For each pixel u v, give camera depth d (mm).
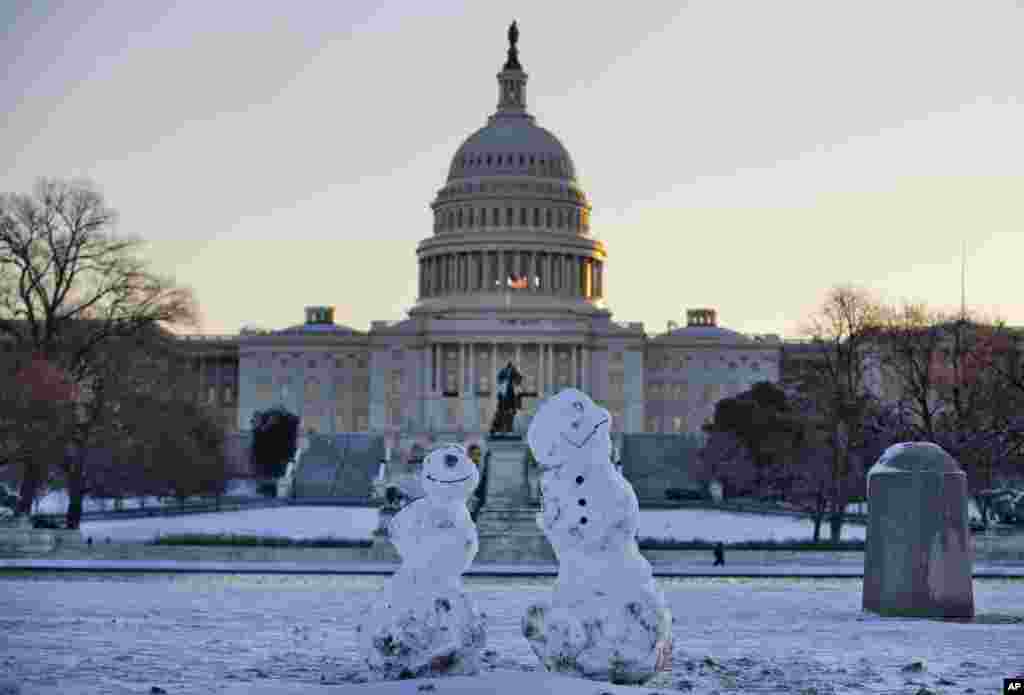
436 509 33312
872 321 139750
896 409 126812
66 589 67938
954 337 133750
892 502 53375
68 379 110125
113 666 37719
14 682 33625
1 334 121250
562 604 31734
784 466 150875
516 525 98250
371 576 81688
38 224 118812
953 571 52906
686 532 132500
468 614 33062
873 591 54156
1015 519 119312
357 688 30641
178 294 124125
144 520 143250
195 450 148875
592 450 31969
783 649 43156
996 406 114188
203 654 40781
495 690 29672
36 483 111000
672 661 39344
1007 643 44688
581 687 29844
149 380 127812
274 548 95375
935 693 33656
